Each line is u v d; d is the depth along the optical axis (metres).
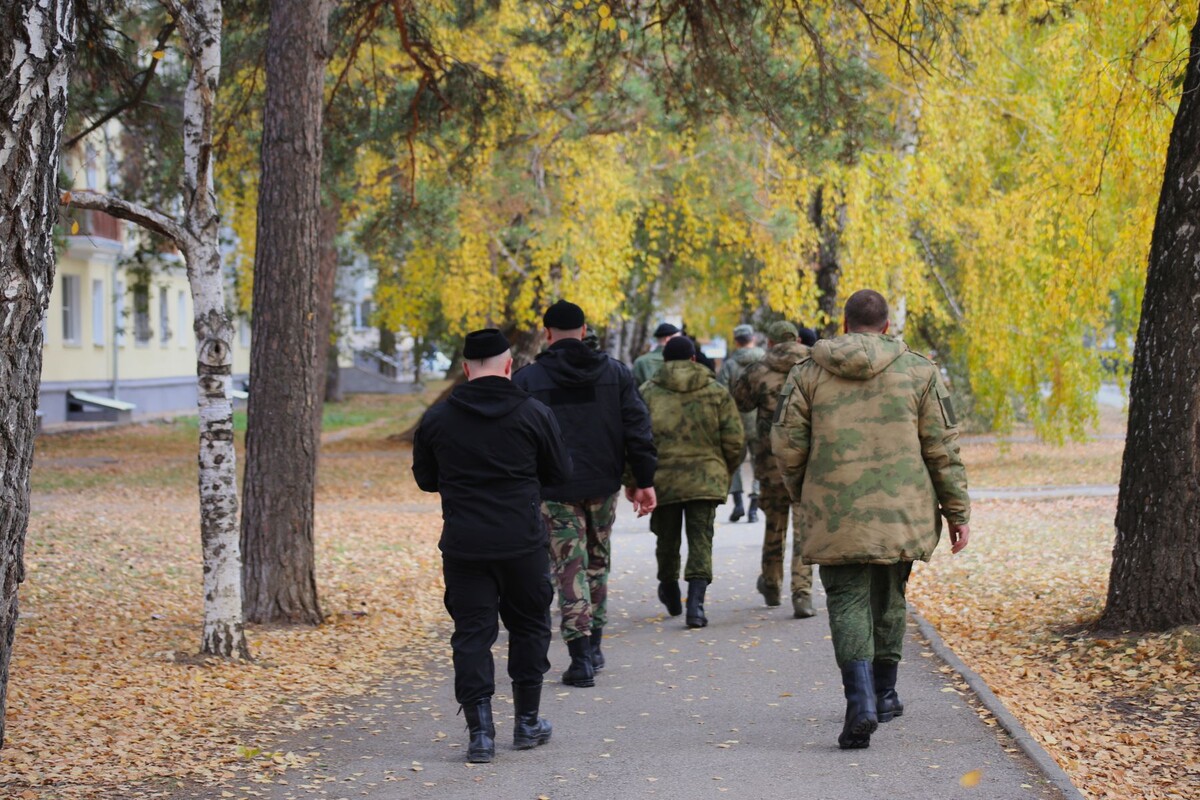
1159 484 7.66
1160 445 7.65
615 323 29.92
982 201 19.00
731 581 11.55
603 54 11.88
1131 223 11.66
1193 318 7.52
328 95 14.50
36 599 10.49
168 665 8.08
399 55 16.00
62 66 3.92
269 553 9.80
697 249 26.66
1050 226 14.45
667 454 9.20
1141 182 11.31
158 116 12.07
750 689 7.26
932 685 7.10
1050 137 17.38
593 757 5.86
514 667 6.11
